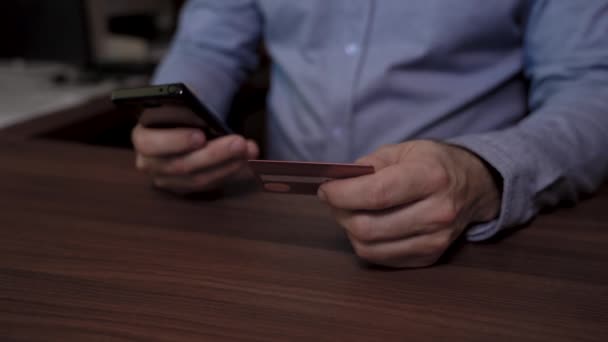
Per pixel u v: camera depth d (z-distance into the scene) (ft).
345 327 1.02
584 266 1.29
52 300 1.12
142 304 1.10
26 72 5.64
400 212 1.21
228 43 3.12
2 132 2.56
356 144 2.72
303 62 2.81
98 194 1.83
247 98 3.55
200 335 0.98
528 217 1.50
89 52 5.02
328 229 1.54
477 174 1.38
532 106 2.37
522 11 2.40
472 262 1.32
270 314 1.06
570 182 1.58
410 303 1.11
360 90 2.60
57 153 2.32
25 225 1.55
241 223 1.58
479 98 2.56
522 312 1.08
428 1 2.40
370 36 2.57
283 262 1.31
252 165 1.26
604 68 1.97
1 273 1.24
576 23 2.09
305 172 1.25
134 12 5.23
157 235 1.48
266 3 2.84
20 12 4.92
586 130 1.65
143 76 5.09
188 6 3.34
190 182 1.78
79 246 1.40
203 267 1.28
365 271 1.27
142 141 1.76
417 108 2.60
